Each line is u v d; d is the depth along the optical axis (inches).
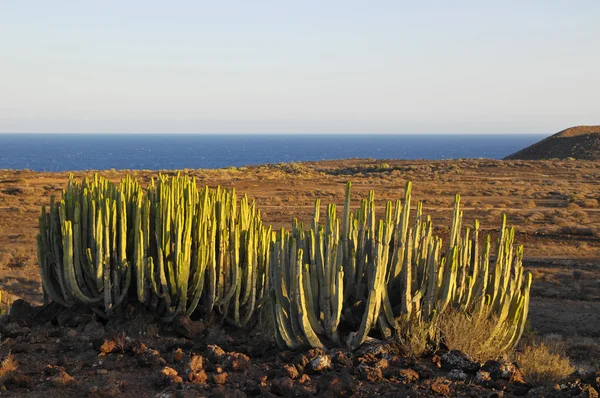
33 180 1818.4
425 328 313.6
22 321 393.4
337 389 247.1
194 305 392.2
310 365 280.1
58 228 405.7
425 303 326.6
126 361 293.9
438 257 326.6
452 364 287.3
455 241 345.7
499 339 323.0
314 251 322.0
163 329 388.5
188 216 391.9
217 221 410.3
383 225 316.2
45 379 264.1
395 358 290.0
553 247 1060.5
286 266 323.3
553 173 2315.5
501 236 338.6
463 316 316.2
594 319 630.5
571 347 495.2
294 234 339.3
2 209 1348.4
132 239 405.1
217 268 406.3
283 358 303.7
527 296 335.3
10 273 799.7
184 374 267.6
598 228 1213.7
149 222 410.0
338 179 2144.4
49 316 406.9
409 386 256.5
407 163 2883.9
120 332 359.6
